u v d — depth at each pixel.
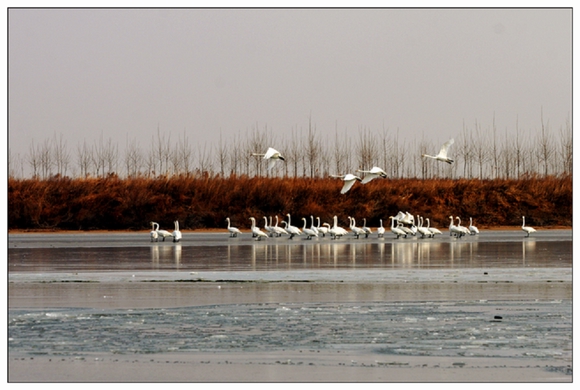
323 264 46.16
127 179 101.12
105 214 97.69
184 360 23.42
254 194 101.38
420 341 25.27
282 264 46.22
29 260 49.81
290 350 24.39
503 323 27.53
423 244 67.19
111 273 41.38
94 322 28.00
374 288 35.38
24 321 28.17
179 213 98.56
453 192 106.31
